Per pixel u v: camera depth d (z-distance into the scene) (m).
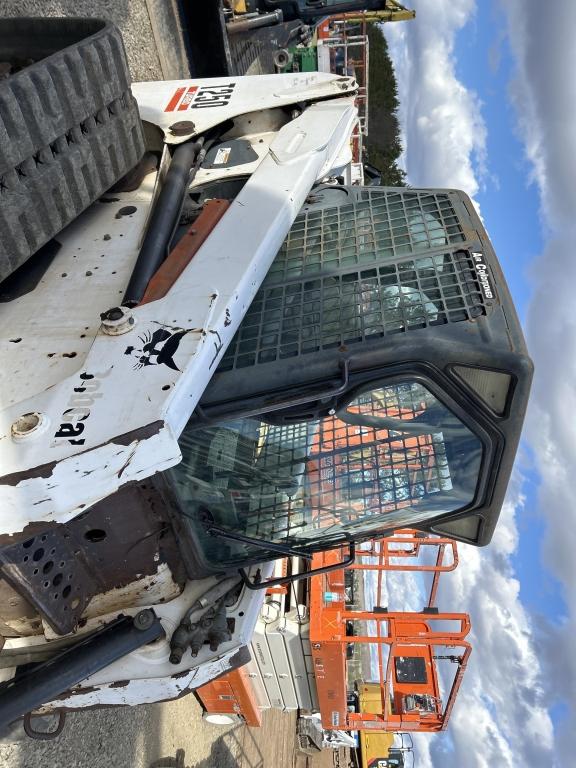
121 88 1.97
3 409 1.36
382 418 1.68
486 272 1.69
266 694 5.53
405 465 1.76
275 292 1.79
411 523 1.97
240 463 1.74
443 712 5.56
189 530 1.86
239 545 1.95
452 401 1.59
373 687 7.12
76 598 1.83
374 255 1.83
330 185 2.25
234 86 2.77
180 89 2.84
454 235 1.83
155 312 1.55
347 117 2.52
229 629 2.00
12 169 1.56
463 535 2.01
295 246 1.95
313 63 7.85
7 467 1.22
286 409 1.62
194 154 2.38
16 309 1.77
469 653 5.12
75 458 1.23
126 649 1.89
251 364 1.62
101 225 2.08
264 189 1.98
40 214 1.70
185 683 1.93
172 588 2.01
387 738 9.16
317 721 7.59
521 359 1.50
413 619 5.10
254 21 4.32
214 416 1.56
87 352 1.58
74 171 1.79
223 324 1.54
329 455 1.76
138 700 1.99
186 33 4.42
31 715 2.07
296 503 1.84
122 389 1.36
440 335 1.55
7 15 2.66
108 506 1.70
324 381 1.58
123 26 3.58
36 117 1.59
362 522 1.90
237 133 2.62
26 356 1.60
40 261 1.93
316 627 4.78
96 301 1.76
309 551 1.96
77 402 1.35
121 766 3.65
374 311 1.65
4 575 1.57
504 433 1.62
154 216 1.96
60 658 1.86
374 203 2.07
